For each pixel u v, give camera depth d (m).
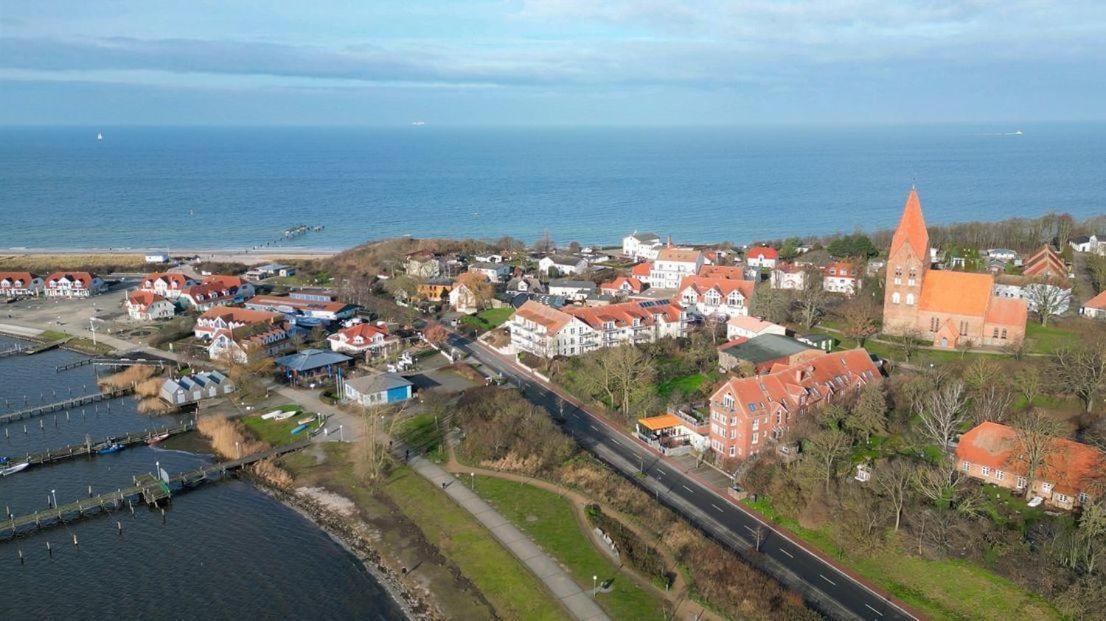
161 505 129.38
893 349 173.50
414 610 101.94
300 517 125.25
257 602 103.94
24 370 195.38
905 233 176.50
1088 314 190.25
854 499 110.19
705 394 155.62
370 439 141.75
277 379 182.50
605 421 154.38
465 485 130.38
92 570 111.12
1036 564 94.69
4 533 120.25
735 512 118.12
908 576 99.69
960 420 123.44
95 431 157.75
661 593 100.19
